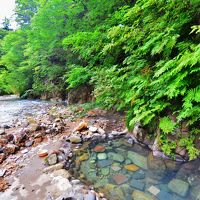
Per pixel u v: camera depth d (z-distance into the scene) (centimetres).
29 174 298
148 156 346
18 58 1738
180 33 380
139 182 270
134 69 465
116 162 332
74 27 970
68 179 278
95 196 229
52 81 1281
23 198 238
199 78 300
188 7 351
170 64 307
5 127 562
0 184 274
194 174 275
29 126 522
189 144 312
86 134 462
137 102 396
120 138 439
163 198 234
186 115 291
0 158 353
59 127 502
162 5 386
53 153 357
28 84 1689
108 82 519
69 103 968
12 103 1229
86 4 884
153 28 394
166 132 329
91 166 321
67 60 1076
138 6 412
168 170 295
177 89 304
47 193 244
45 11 1011
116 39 522
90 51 664
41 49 1245
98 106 703
